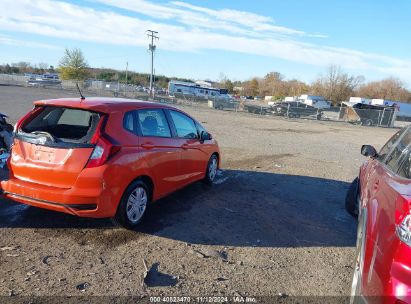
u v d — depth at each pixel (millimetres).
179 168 5910
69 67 70688
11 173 4684
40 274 3643
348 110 46312
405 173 3158
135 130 4852
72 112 4711
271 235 5082
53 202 4301
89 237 4559
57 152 4332
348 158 13086
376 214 3051
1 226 4695
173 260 4129
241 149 12711
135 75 124875
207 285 3674
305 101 69375
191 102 51938
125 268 3877
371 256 2797
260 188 7516
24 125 4738
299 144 16062
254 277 3908
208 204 6180
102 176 4246
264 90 130875
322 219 5949
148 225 5062
